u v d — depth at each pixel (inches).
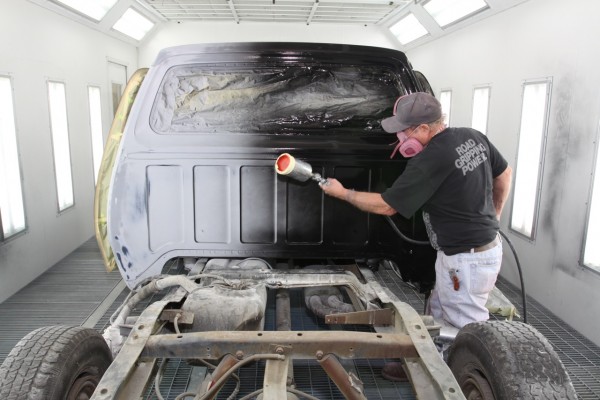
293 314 135.5
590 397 115.1
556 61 158.6
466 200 91.9
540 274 167.0
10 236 167.9
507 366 69.9
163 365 85.8
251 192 107.5
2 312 155.4
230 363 71.1
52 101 202.1
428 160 89.8
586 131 142.6
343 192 94.0
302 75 113.4
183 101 111.0
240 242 109.3
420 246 112.3
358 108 114.5
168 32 362.3
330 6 303.3
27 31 180.5
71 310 157.3
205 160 105.6
